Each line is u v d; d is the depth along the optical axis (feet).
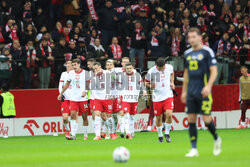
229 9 290.56
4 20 253.44
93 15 272.10
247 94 237.25
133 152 121.19
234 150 122.11
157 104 156.87
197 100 102.99
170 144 148.25
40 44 229.25
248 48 247.50
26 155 121.49
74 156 114.52
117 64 229.04
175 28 252.01
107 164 94.53
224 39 255.91
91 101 191.52
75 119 184.65
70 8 288.71
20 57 228.63
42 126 228.02
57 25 254.06
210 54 102.01
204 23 272.72
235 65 244.83
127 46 258.57
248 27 277.44
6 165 98.84
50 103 228.43
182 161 97.04
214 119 241.76
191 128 105.40
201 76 102.78
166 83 155.84
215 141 105.60
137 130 232.12
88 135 217.15
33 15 269.03
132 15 262.67
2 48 238.89
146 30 255.70
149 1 270.87
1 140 197.26
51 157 113.70
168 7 283.18
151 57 234.58
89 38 244.63
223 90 242.99
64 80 189.98
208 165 89.56
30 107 226.58
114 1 270.26
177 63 235.40
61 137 206.18
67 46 233.14
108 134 182.60
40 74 226.79
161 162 96.02
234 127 247.09
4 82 221.46
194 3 282.97
